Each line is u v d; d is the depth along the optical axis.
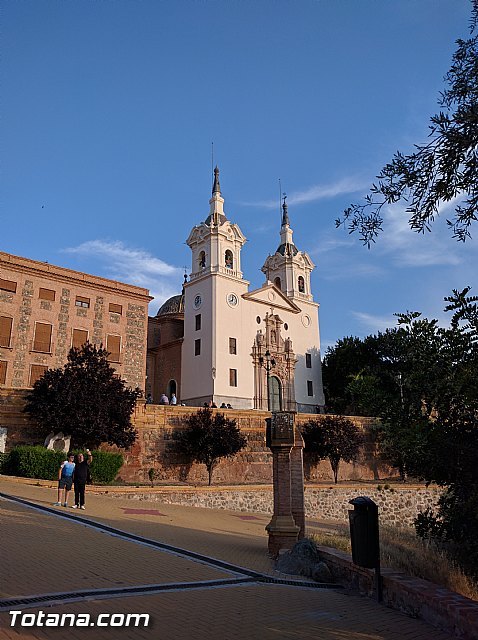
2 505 14.37
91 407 22.58
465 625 6.27
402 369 8.77
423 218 6.58
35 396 22.83
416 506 28.36
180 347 49.50
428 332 8.24
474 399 7.67
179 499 22.00
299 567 10.21
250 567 10.28
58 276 38.78
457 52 6.28
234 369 46.62
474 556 7.99
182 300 56.22
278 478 12.30
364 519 8.54
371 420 35.19
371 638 6.23
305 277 58.78
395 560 9.76
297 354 53.62
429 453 7.92
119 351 40.75
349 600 8.32
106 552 9.91
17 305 36.62
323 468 32.16
